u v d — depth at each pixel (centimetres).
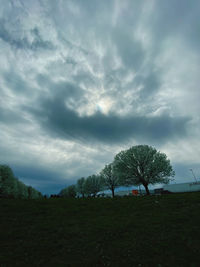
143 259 694
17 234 1055
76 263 689
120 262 682
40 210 1764
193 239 844
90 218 1468
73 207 1950
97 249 816
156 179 4500
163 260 672
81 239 961
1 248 848
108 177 7131
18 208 1819
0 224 1264
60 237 1001
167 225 1117
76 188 10600
